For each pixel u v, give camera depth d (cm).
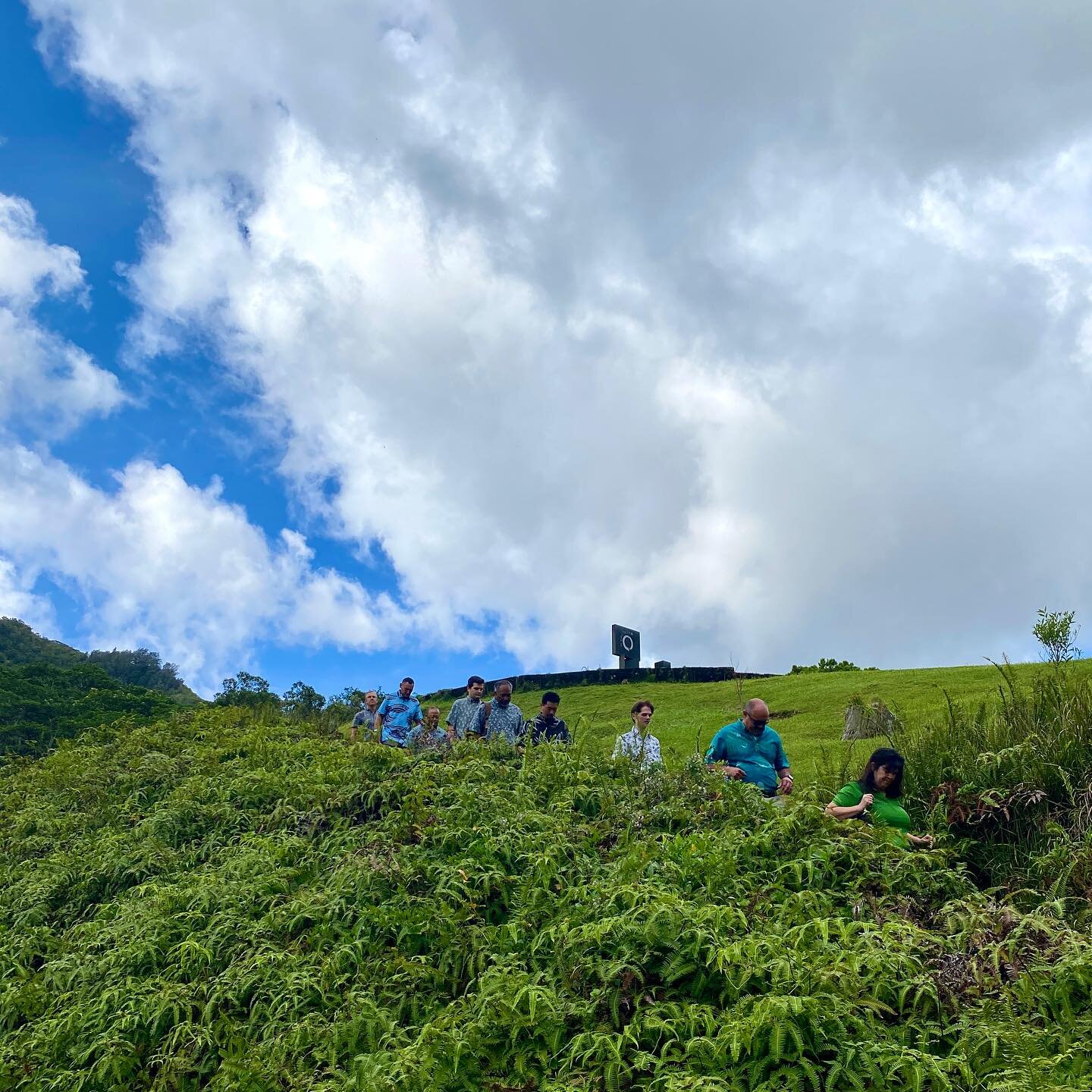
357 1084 452
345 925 641
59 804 1227
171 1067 543
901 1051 412
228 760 1335
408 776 915
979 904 581
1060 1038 431
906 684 2208
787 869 650
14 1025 664
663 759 984
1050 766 774
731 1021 431
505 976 512
